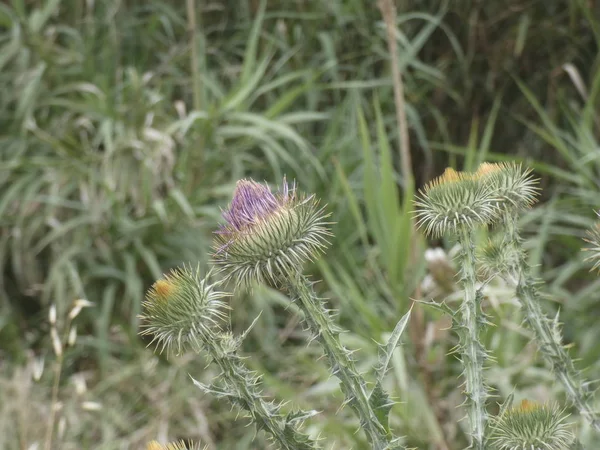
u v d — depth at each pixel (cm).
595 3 491
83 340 423
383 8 358
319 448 133
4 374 421
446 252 404
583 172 417
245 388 133
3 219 475
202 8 545
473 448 135
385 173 343
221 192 455
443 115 521
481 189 149
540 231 410
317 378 375
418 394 332
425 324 374
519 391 333
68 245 464
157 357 423
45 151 498
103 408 389
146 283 469
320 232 145
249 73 470
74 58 520
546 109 507
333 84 488
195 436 379
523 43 487
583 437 255
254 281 147
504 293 312
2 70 542
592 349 356
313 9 527
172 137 495
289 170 493
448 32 486
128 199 483
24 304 480
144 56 550
